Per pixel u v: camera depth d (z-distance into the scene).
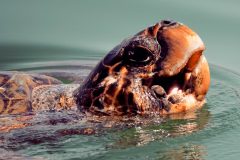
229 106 14.02
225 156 11.39
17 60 19.42
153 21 20.19
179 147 11.62
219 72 17.45
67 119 11.73
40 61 19.38
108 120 11.55
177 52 11.14
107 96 11.45
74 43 20.58
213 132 12.25
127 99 11.38
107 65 11.41
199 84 11.84
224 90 15.66
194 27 19.84
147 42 11.15
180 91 11.76
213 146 11.77
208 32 19.78
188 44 11.19
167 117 11.76
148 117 11.58
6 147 11.29
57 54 20.09
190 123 12.05
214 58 18.50
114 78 11.38
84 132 11.59
